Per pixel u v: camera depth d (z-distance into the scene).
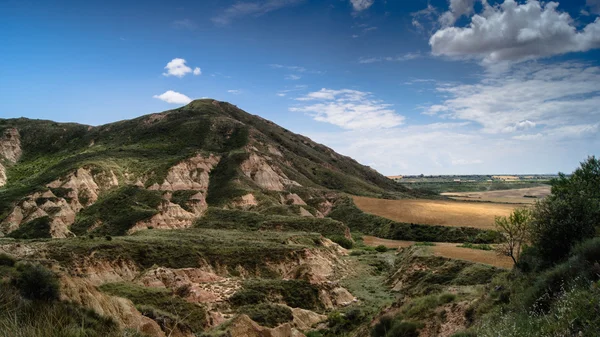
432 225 96.25
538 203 21.59
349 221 112.06
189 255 56.66
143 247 55.72
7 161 139.12
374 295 51.25
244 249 61.69
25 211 86.62
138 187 102.06
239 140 150.75
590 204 19.45
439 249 60.09
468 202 135.12
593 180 24.66
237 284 48.66
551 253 19.09
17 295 10.55
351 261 70.00
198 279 48.66
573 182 24.84
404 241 92.44
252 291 46.50
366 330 28.25
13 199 91.00
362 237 96.81
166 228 83.69
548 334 9.18
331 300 49.28
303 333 37.56
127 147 135.62
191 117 167.75
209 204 107.69
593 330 8.04
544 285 13.60
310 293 49.09
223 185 117.62
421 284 47.88
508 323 12.07
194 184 116.19
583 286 10.65
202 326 34.22
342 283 56.62
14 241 54.25
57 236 77.50
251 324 29.59
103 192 102.69
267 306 41.44
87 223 85.69
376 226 104.38
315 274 53.53
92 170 107.56
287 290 49.03
